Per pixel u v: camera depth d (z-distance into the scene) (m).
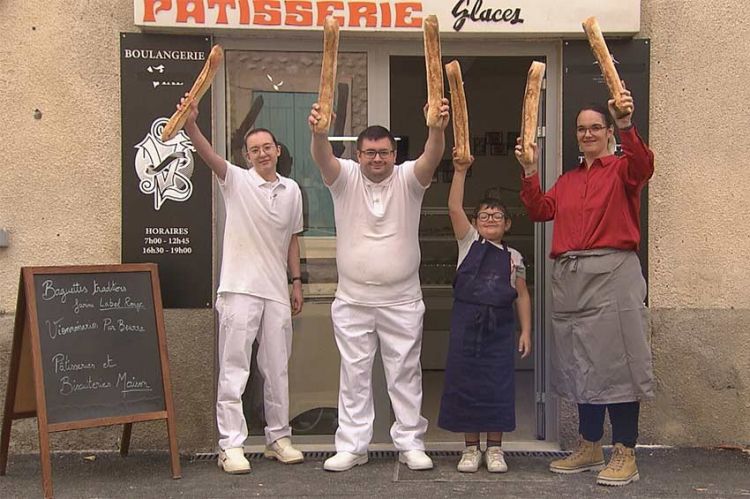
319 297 4.52
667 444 4.43
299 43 4.41
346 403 4.00
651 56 4.34
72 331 3.71
